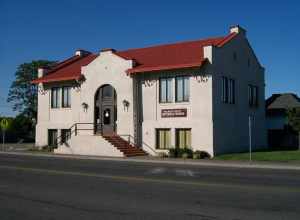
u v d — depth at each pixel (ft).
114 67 117.39
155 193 40.73
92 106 121.80
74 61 146.30
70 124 126.72
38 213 31.50
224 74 110.63
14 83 239.30
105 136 109.60
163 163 85.56
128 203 35.40
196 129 104.99
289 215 30.81
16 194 40.09
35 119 239.09
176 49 120.06
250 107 124.57
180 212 31.76
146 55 122.21
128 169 66.59
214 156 101.76
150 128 111.75
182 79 108.17
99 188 43.98
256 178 54.49
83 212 31.78
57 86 130.82
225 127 109.29
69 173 58.54
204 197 38.37
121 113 115.34
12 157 96.12
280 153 102.47
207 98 104.22
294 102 152.15
